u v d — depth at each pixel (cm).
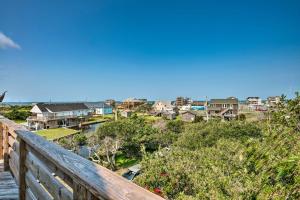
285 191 161
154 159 668
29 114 5759
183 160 629
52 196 184
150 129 2770
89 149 2589
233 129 1504
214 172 498
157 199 89
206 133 1597
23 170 288
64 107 5831
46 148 191
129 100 11456
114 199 92
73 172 130
